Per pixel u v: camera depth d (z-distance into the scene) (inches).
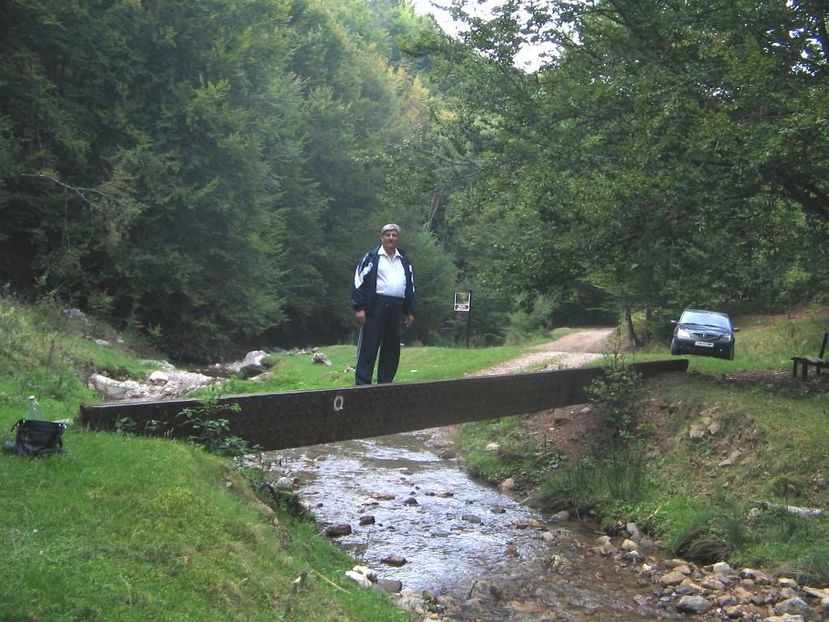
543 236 589.6
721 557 335.3
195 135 1334.9
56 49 1189.1
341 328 2204.7
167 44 1291.8
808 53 542.6
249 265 1449.3
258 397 296.8
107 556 159.9
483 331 2341.3
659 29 567.5
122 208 1115.3
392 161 789.2
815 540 334.0
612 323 2097.7
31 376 421.1
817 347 986.1
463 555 324.2
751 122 487.5
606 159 586.2
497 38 663.8
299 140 1920.5
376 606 218.5
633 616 269.0
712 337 902.4
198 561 173.6
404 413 367.2
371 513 376.5
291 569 205.5
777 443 412.2
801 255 511.8
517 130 666.2
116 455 219.0
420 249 2292.1
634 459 456.1
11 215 1151.6
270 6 1573.6
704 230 498.9
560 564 321.4
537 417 574.2
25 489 179.3
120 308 1315.2
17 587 132.2
